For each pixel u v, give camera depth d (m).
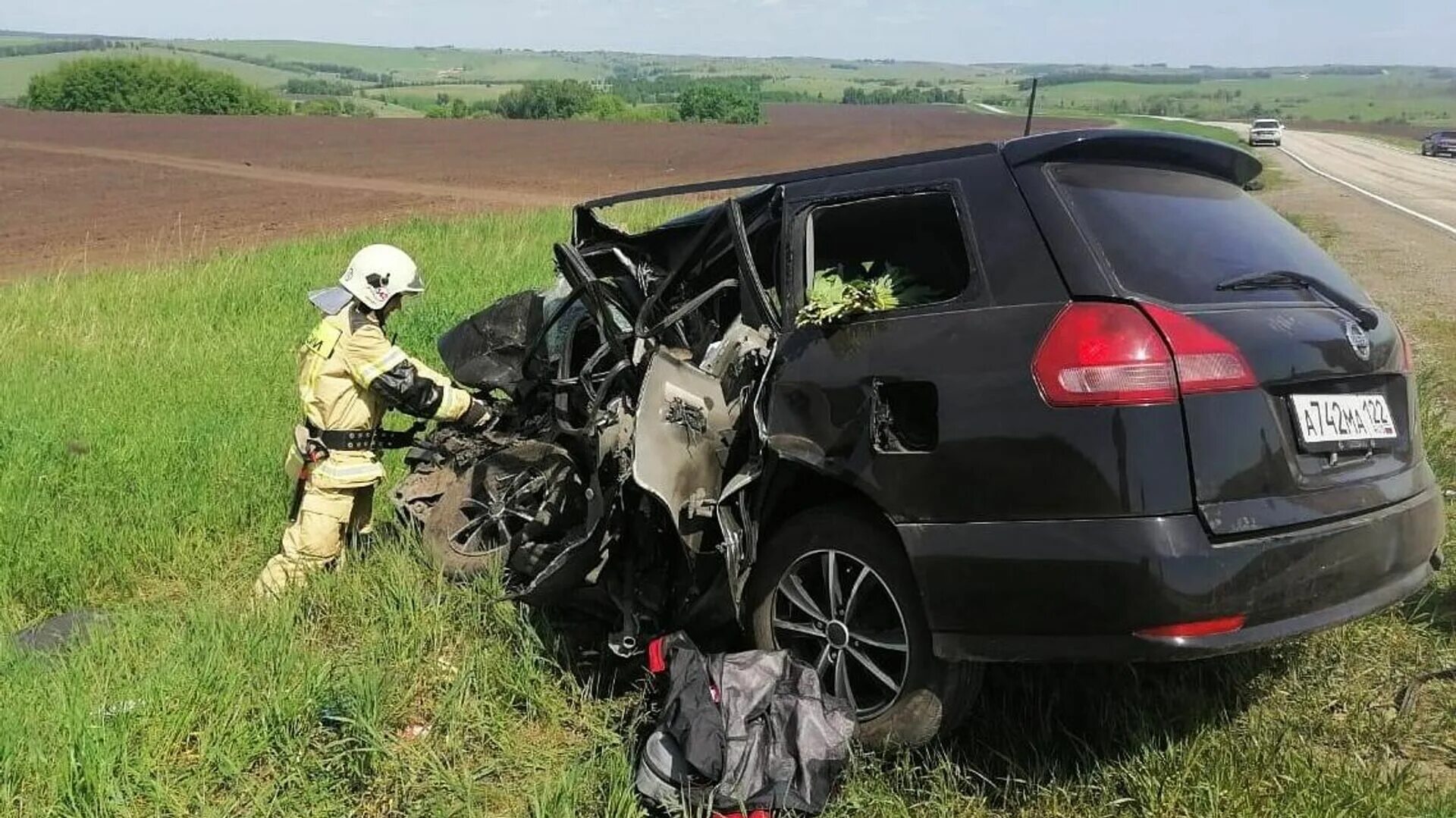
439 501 5.41
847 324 3.41
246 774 3.44
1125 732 3.34
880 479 3.20
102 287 12.23
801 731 3.21
